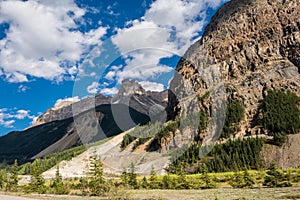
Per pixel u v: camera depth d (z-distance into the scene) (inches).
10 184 3612.2
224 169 4104.3
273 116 6318.9
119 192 1390.3
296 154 4756.4
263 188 2222.0
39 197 2214.6
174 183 2293.3
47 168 5625.0
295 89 7657.5
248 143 4980.3
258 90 7834.6
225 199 1545.3
